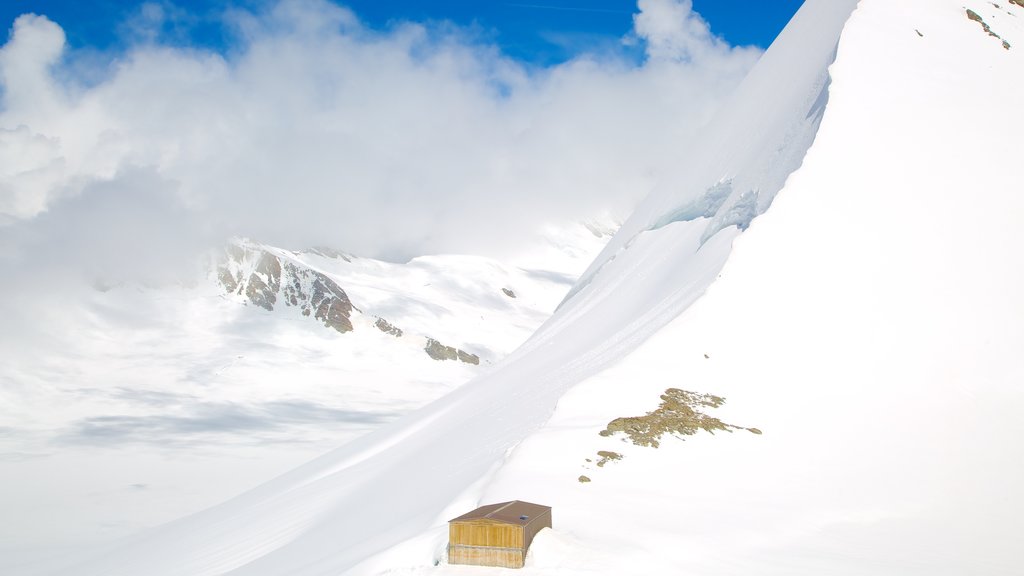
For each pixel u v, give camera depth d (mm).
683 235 73938
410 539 29578
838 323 46594
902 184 55812
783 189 55469
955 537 31047
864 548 29297
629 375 42000
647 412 38500
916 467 36219
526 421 44594
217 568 52000
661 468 34125
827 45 77812
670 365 43031
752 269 49875
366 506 48188
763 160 68188
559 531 28156
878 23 73125
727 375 42562
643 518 29672
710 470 34281
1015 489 34906
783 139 67125
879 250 51250
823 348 44938
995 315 47188
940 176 56688
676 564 26297
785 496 32781
